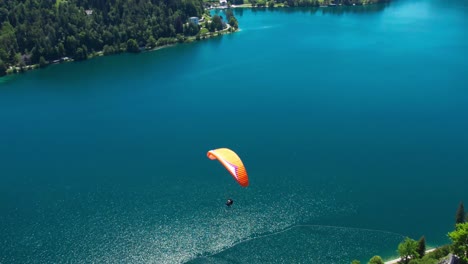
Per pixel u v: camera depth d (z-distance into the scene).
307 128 133.12
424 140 124.69
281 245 86.75
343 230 90.25
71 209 100.69
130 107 157.75
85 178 112.94
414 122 135.50
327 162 114.31
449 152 118.31
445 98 153.25
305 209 96.81
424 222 92.75
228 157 65.44
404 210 96.31
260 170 111.25
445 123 134.50
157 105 157.88
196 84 177.12
